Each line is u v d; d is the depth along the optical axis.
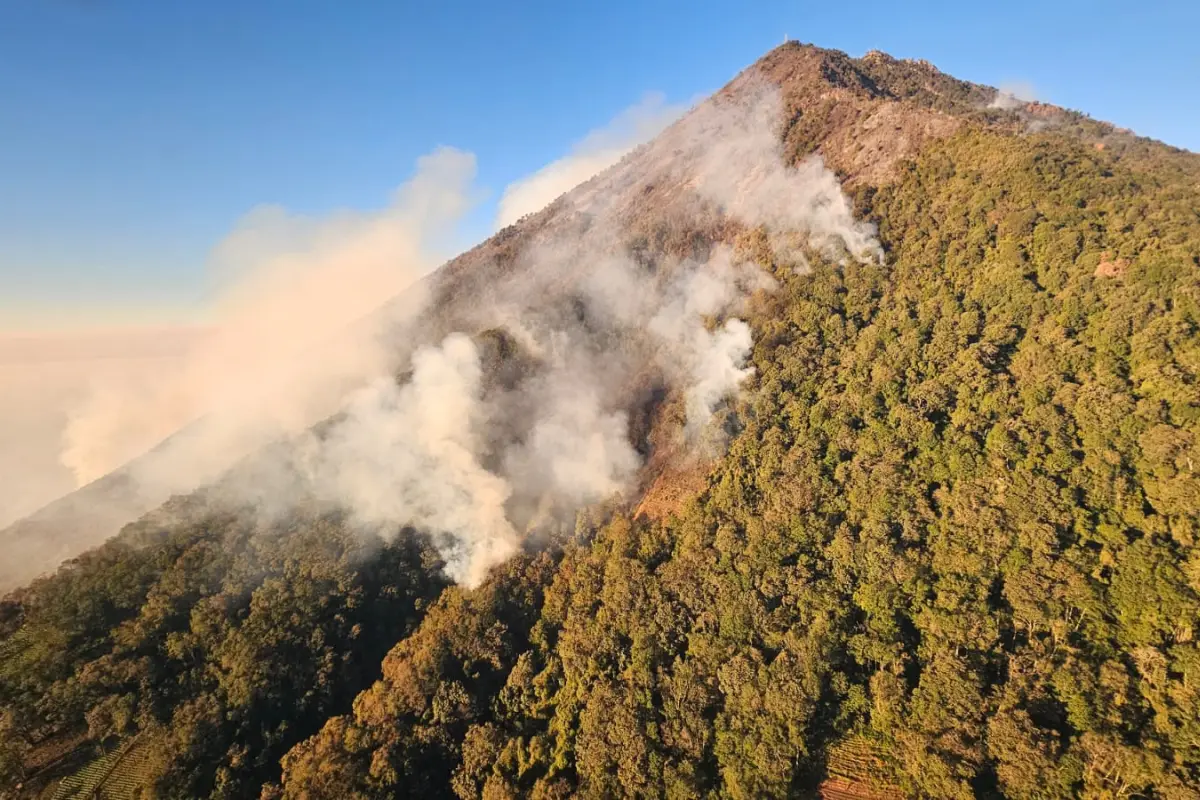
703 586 88.88
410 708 89.69
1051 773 56.69
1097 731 58.78
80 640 104.69
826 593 79.50
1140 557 68.19
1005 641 70.25
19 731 90.38
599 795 69.38
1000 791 59.12
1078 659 64.56
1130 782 54.34
